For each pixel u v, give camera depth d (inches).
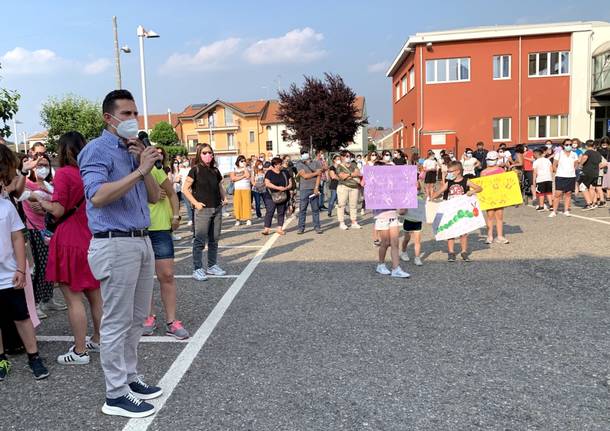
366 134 2637.8
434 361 157.8
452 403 131.3
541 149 547.8
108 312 129.1
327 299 229.8
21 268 154.9
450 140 1112.2
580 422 120.6
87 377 155.6
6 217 154.9
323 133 1486.2
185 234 473.7
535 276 258.1
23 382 152.6
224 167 1148.5
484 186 347.9
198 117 2571.4
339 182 467.2
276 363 159.6
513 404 130.0
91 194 120.8
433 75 1120.8
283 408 130.8
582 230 393.4
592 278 249.1
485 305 213.2
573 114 1093.1
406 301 223.0
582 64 1079.6
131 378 139.3
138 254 130.8
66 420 128.2
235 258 338.3
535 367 151.6
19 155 213.0
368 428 120.3
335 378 147.6
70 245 162.1
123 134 124.2
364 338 179.2
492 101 1107.3
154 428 122.9
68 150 165.2
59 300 243.9
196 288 257.9
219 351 171.2
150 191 140.4
